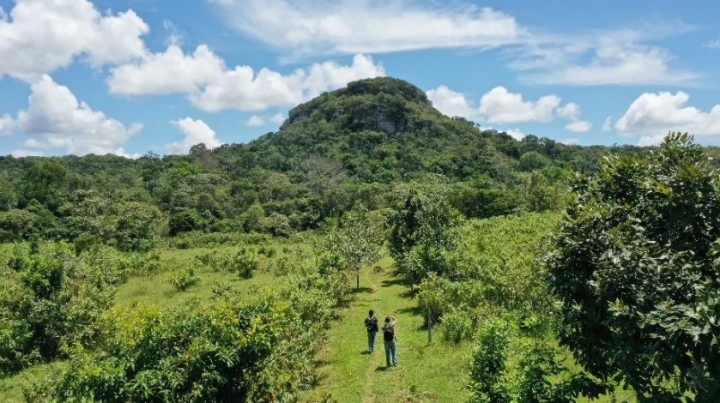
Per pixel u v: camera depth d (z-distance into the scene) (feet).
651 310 20.48
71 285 67.21
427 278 77.41
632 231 23.25
